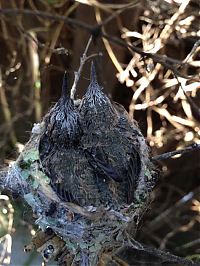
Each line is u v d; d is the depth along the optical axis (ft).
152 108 1.31
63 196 0.87
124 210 0.87
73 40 1.38
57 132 0.89
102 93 0.92
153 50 1.18
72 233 0.87
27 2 1.43
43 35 1.42
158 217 1.41
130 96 1.41
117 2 1.33
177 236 1.42
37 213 0.88
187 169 1.49
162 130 1.32
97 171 0.88
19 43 1.38
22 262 1.24
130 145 0.91
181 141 1.35
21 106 1.45
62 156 0.89
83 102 0.92
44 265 0.94
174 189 1.48
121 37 1.34
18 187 0.90
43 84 1.37
